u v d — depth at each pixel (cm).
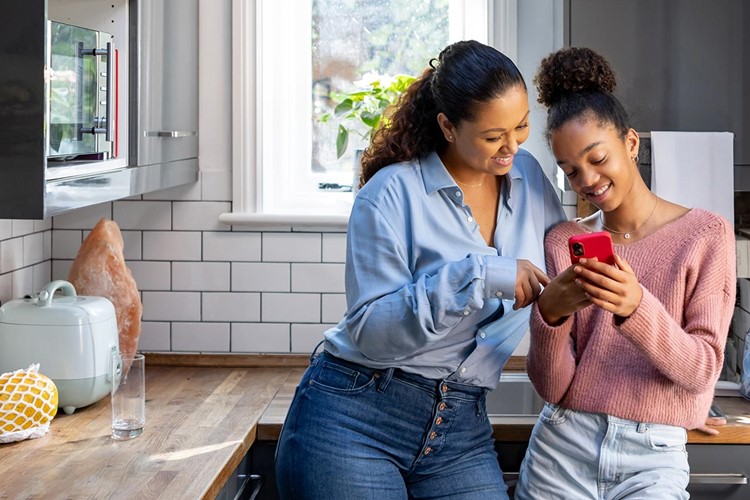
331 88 320
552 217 210
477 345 193
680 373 185
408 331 179
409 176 193
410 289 181
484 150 182
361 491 192
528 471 208
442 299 176
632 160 199
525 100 181
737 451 233
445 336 187
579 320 201
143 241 308
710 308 191
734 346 291
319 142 321
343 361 199
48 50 186
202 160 306
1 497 187
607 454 196
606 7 257
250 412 251
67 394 238
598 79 196
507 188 198
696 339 187
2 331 238
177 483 195
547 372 195
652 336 180
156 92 255
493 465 206
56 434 227
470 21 307
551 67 200
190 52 293
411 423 195
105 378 243
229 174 306
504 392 276
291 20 317
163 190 306
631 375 195
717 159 256
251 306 309
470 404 200
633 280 177
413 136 196
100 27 235
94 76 216
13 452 214
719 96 257
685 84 257
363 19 318
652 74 258
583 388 198
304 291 308
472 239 193
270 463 249
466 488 201
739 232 292
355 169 302
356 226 191
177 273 309
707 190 257
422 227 191
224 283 308
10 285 279
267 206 310
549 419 203
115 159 231
